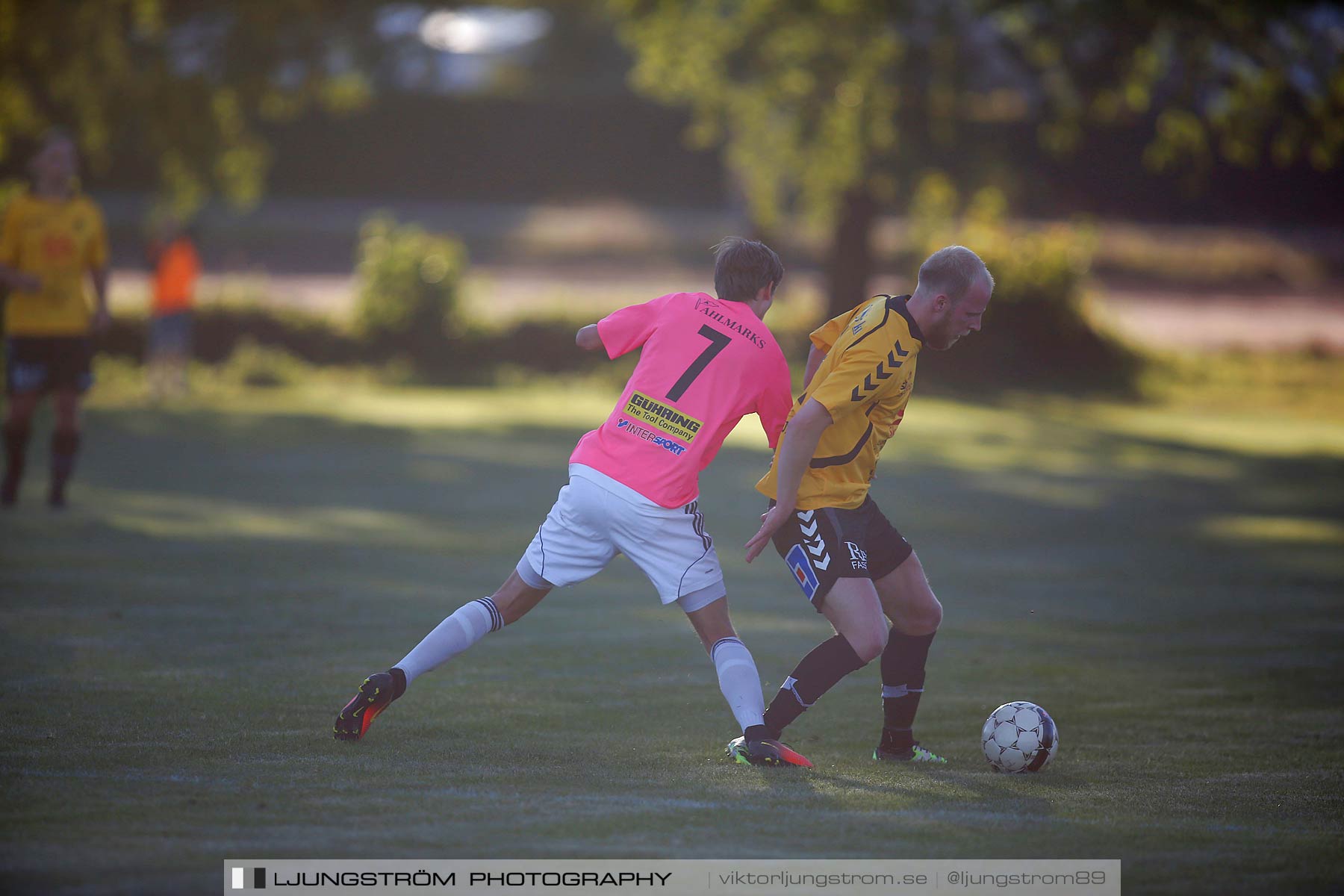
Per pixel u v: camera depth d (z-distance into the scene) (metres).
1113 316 90.38
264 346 75.44
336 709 18.41
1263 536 39.22
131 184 152.12
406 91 163.38
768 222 87.81
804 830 13.66
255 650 21.95
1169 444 60.00
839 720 19.61
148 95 76.69
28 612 24.25
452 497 41.38
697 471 16.61
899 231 141.88
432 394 69.50
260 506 38.34
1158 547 37.12
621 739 17.52
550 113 165.38
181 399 63.69
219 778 14.95
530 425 59.62
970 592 30.28
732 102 80.69
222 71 78.38
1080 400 74.62
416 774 15.38
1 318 58.94
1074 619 27.52
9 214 34.94
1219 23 73.12
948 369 78.19
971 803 14.99
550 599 27.98
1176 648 24.97
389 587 28.02
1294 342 94.19
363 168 164.75
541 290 108.25
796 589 30.06
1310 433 64.81
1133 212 162.38
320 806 13.98
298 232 136.00
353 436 54.28
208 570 28.98
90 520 34.53
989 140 77.69
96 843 12.61
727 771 16.02
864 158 75.75
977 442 58.53
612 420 16.86
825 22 73.88
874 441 16.86
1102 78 74.00
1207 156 81.00
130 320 72.56
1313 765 17.30
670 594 16.66
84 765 15.31
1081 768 17.00
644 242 134.00
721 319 16.91
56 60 73.81
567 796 14.68
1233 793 15.81
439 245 78.62
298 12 79.62
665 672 21.67
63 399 35.72
